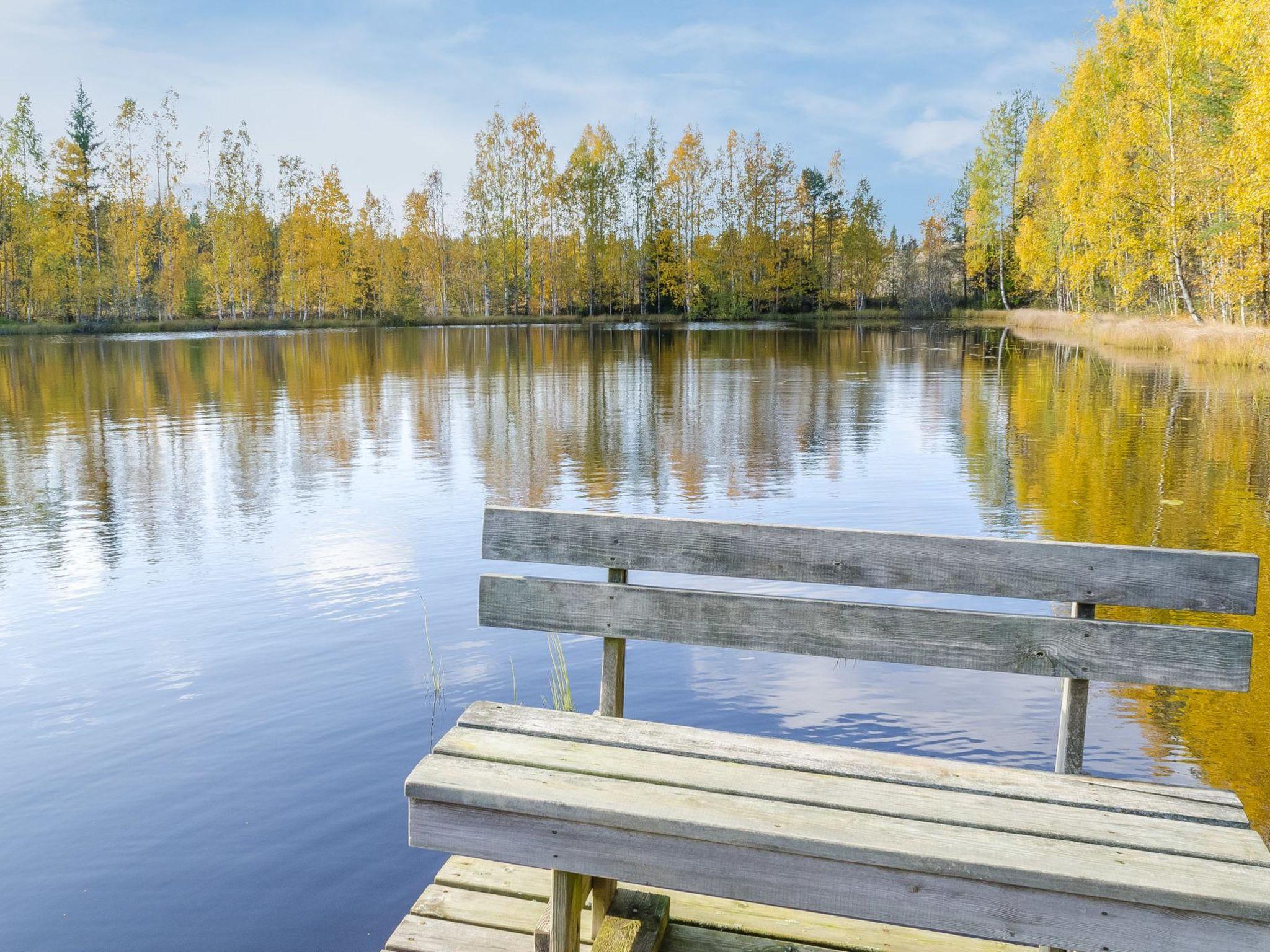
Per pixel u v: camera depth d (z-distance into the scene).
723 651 5.31
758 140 70.88
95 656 5.34
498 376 24.67
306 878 3.16
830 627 2.53
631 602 2.67
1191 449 11.84
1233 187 24.28
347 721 4.39
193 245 69.38
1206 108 27.64
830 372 24.72
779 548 2.59
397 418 16.33
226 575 6.98
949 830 2.00
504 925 2.45
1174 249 30.00
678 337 45.97
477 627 5.76
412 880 3.14
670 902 2.54
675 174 71.62
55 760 4.05
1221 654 2.30
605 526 2.70
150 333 54.28
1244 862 1.88
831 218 79.75
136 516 9.08
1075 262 39.59
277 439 14.04
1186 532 7.73
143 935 2.85
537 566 7.21
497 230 71.25
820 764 2.31
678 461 11.63
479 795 2.12
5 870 3.22
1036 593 2.43
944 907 1.89
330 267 67.75
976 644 2.44
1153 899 1.77
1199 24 27.38
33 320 56.94
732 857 2.00
